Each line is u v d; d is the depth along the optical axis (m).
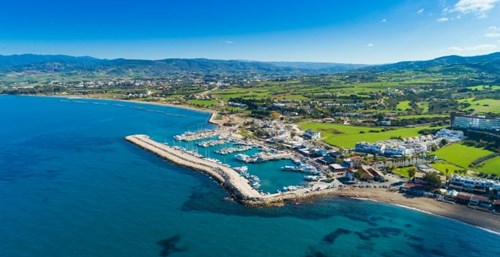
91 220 139.25
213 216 146.25
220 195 168.88
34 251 116.56
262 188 178.75
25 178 187.50
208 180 189.75
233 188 172.12
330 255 119.56
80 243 122.12
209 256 116.62
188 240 126.19
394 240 130.12
